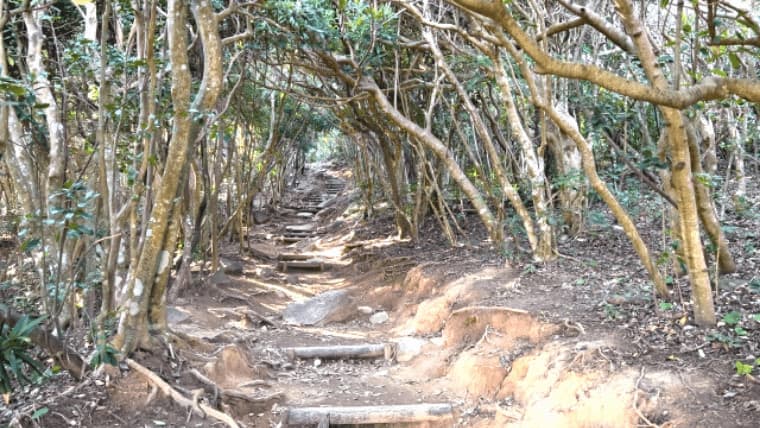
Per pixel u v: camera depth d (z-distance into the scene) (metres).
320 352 6.22
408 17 9.30
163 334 4.80
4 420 3.70
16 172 4.68
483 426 4.52
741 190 7.75
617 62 8.29
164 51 5.47
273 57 9.74
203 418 4.12
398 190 11.34
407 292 8.19
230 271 9.85
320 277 10.71
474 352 5.42
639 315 4.86
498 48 6.66
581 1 7.55
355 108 10.59
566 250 7.55
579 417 3.87
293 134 15.61
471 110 7.49
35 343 3.88
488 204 11.11
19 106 4.12
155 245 4.55
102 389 4.11
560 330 4.99
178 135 4.40
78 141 6.78
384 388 5.42
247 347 6.05
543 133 6.86
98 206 4.61
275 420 4.59
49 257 4.76
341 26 7.82
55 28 6.89
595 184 4.74
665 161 4.91
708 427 3.29
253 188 11.78
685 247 4.30
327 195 22.67
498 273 7.06
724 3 3.39
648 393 3.70
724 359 3.89
